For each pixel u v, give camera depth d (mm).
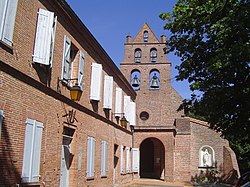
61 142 14281
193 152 34062
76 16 15531
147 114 38125
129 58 39062
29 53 11695
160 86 38531
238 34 12469
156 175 36688
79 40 16797
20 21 11148
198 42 14461
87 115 17719
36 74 12188
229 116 14320
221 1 13219
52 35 12859
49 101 13219
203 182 32906
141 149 39781
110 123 22438
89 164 17625
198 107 14688
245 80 13164
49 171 13086
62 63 14555
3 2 9992
